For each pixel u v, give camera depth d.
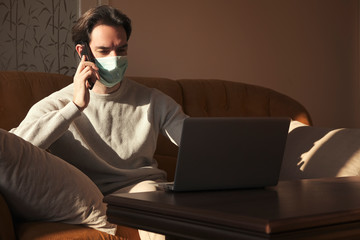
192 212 1.06
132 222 1.20
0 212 1.51
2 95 2.36
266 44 4.59
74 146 2.04
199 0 4.07
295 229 0.96
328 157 2.26
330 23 5.18
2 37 4.73
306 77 4.96
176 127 2.22
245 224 0.95
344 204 1.13
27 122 1.98
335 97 5.25
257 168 1.43
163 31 3.84
